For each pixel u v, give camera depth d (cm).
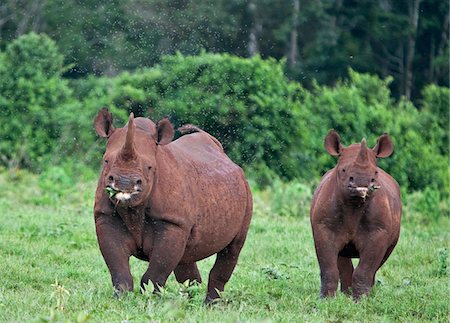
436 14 14038
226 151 9238
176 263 3675
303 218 7356
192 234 3784
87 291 3716
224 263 4178
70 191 7712
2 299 3509
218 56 9438
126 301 3450
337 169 4253
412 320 3759
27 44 9831
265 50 13062
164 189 3616
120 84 9694
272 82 9369
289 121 9219
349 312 3788
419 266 5400
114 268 3612
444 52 14000
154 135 3641
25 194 7625
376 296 4150
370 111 9056
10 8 12375
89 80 10162
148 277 3631
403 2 14275
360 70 13500
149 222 3625
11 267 4431
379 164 8756
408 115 9538
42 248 5116
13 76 9662
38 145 9400
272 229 6500
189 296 3812
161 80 9556
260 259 5434
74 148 9431
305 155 9112
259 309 3612
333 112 9125
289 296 4153
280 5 13100
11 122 9438
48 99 9650
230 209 3984
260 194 8206
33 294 3694
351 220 4225
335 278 4225
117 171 3425
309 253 5588
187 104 9375
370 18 13775
